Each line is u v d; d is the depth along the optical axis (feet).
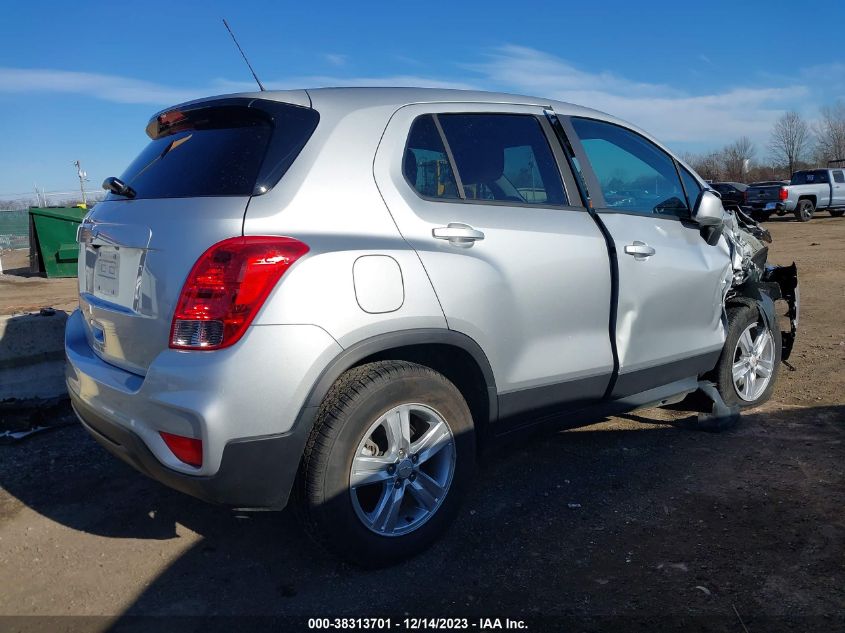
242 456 8.46
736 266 15.51
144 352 9.09
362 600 9.26
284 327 8.49
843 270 37.78
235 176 9.18
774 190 80.43
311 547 10.59
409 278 9.46
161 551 10.62
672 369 13.71
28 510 11.98
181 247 8.77
